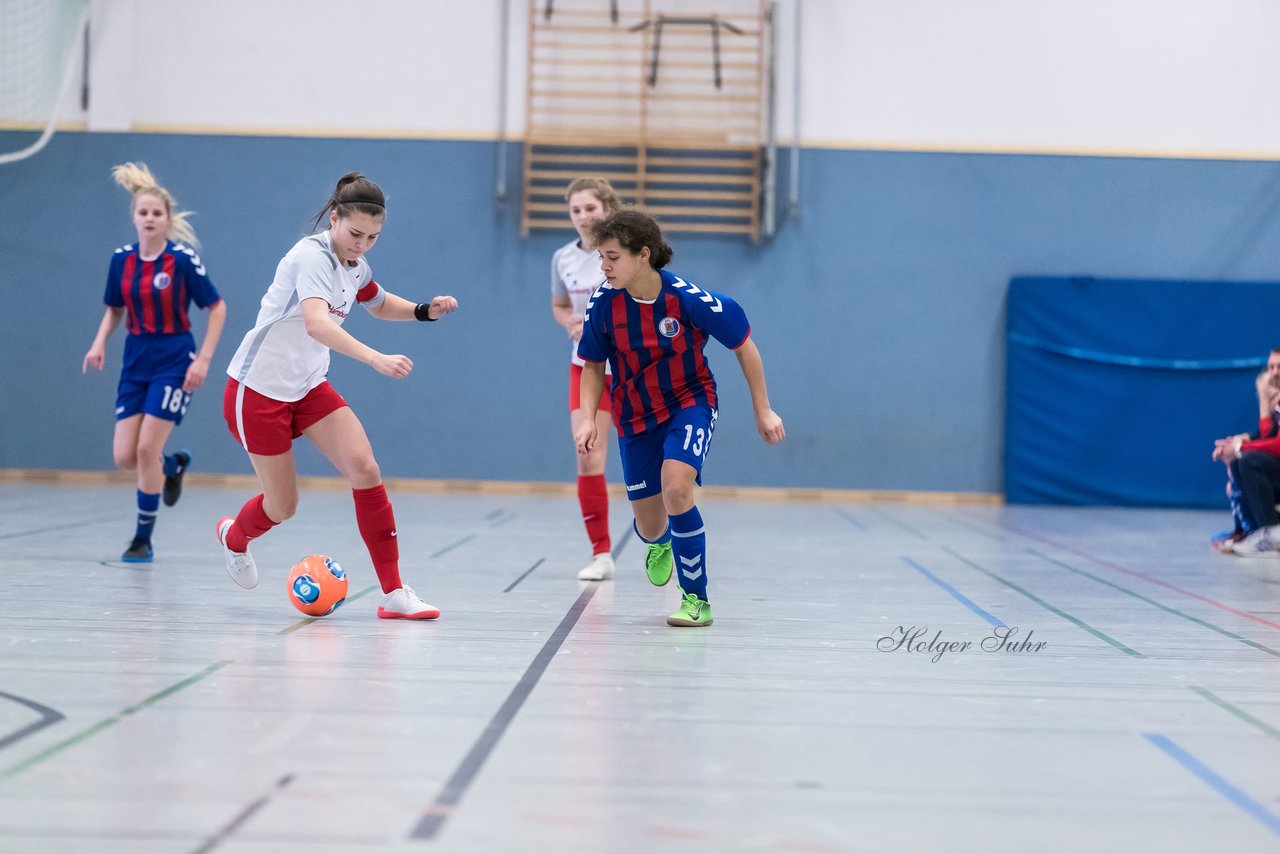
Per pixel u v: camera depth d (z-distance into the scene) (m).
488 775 4.10
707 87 21.55
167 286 10.06
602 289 7.20
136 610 7.47
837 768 4.28
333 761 4.22
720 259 21.67
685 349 7.20
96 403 21.81
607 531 9.78
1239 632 7.52
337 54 21.64
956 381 21.80
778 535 14.19
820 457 21.78
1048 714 5.19
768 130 21.48
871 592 9.20
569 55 21.55
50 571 9.27
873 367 21.77
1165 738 4.81
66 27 21.61
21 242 21.78
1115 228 21.69
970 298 21.78
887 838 3.56
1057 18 21.64
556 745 4.50
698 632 7.12
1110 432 21.34
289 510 7.55
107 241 21.72
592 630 7.11
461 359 21.78
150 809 3.68
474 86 21.59
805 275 21.70
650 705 5.19
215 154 21.70
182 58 21.64
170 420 10.10
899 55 21.64
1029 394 21.42
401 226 21.70
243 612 7.48
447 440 21.78
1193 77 21.61
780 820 3.70
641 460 7.57
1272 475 12.50
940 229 21.70
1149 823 3.75
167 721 4.73
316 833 3.49
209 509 15.71
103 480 21.73
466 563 10.56
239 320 21.69
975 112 21.70
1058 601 8.88
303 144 21.67
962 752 4.54
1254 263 21.66
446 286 21.72
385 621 7.27
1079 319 21.33
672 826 3.62
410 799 3.82
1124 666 6.33
